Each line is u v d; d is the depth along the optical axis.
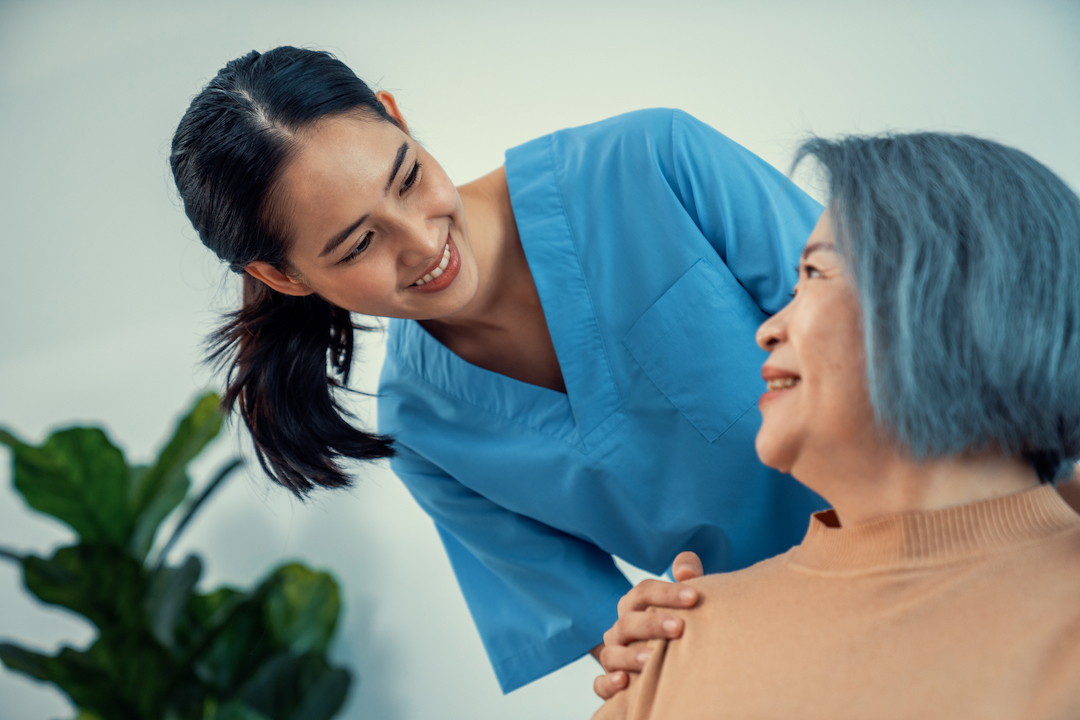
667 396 1.01
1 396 2.24
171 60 2.19
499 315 1.02
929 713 0.50
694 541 1.08
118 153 2.22
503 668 1.20
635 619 0.70
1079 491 0.71
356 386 2.02
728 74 1.92
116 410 2.22
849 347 0.56
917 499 0.57
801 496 1.03
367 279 0.81
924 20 1.81
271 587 1.93
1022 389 0.52
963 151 0.56
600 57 1.99
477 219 0.99
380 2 2.08
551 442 1.05
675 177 1.00
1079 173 1.74
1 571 2.21
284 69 0.77
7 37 2.24
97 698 1.78
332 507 2.16
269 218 0.79
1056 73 1.75
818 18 1.86
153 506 1.87
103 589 1.78
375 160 0.76
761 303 1.01
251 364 0.98
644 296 1.00
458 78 2.05
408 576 2.14
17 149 2.24
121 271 2.23
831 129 1.87
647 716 0.66
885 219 0.54
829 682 0.55
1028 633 0.51
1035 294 0.52
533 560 1.14
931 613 0.54
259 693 1.94
